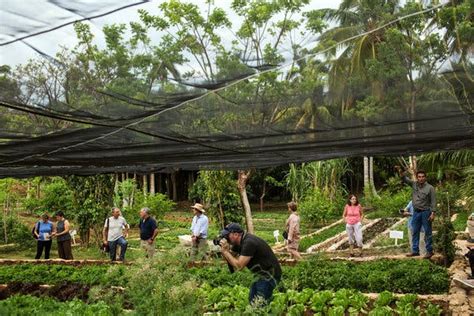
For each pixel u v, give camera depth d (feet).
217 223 70.90
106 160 26.30
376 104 17.39
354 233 60.39
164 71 13.84
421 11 13.88
